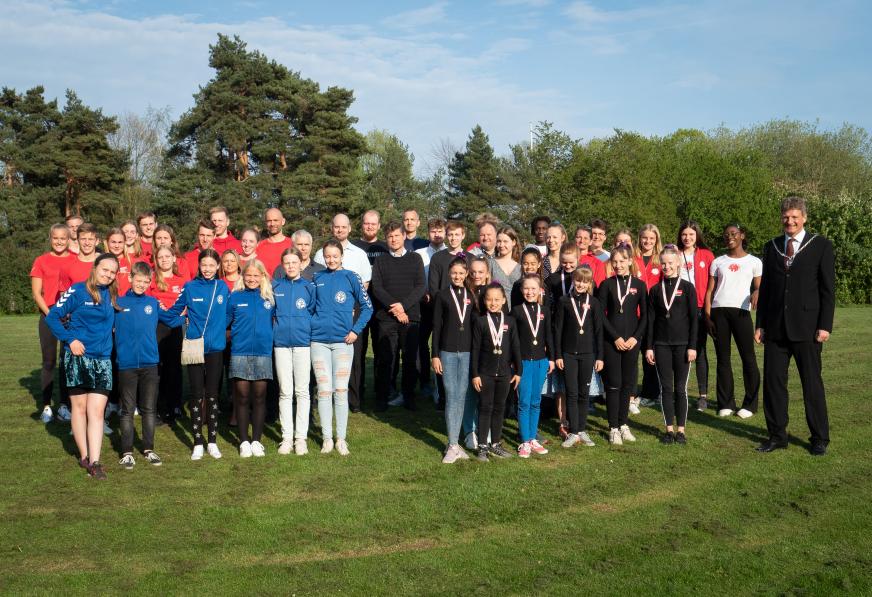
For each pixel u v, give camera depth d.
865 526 4.93
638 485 5.78
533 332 6.66
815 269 6.63
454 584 4.12
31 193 35.72
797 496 5.50
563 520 5.07
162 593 4.04
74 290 6.02
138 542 4.71
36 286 7.83
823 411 6.62
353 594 4.02
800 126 52.91
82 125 36.50
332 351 6.79
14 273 26.61
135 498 5.50
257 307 6.64
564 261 7.49
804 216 6.74
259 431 6.72
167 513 5.20
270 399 7.93
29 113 37.72
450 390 6.48
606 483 5.83
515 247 8.22
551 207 38.56
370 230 9.16
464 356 6.52
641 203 35.44
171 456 6.61
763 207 35.59
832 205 28.17
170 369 7.68
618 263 7.09
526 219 43.78
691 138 62.41
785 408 6.75
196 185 34.31
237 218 33.81
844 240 26.62
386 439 7.23
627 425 7.28
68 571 4.31
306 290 6.83
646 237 8.55
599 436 7.29
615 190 36.97
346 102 36.72
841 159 49.34
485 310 6.58
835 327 17.00
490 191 45.31
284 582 4.16
